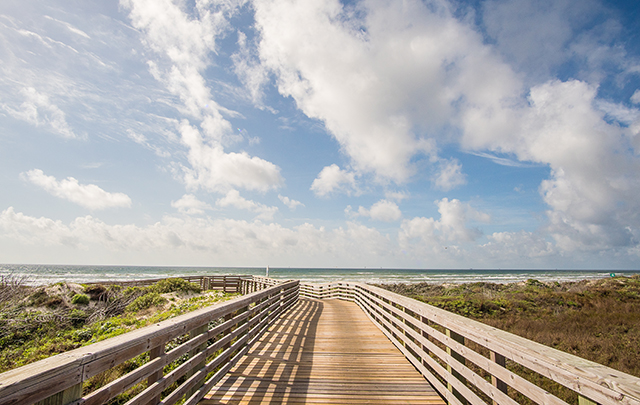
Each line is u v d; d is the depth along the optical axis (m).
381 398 3.24
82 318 7.77
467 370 2.61
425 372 3.71
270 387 3.48
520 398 5.24
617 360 6.40
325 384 3.59
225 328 3.59
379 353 4.86
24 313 6.94
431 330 3.55
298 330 6.49
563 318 10.82
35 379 1.23
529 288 23.19
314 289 18.58
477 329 2.40
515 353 1.89
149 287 12.06
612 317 10.36
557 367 1.54
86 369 1.51
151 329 2.15
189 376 2.91
